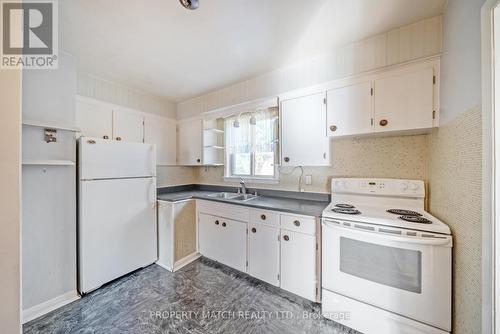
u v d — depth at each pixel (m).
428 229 1.17
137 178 2.17
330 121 1.77
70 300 1.70
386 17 1.38
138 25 1.44
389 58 1.52
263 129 2.59
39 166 1.56
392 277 1.26
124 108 2.44
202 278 2.09
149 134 2.70
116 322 1.50
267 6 1.27
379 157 1.86
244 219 2.04
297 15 1.36
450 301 1.13
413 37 1.43
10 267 0.72
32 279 1.53
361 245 1.36
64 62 1.72
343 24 1.45
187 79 2.35
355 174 1.97
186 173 3.26
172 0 1.22
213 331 1.42
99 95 2.27
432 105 1.36
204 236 2.41
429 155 1.62
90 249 1.81
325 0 1.24
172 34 1.55
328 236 1.49
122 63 1.97
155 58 1.90
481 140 0.84
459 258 1.05
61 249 1.67
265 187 2.56
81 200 1.76
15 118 0.73
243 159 2.80
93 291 1.86
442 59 1.32
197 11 1.31
